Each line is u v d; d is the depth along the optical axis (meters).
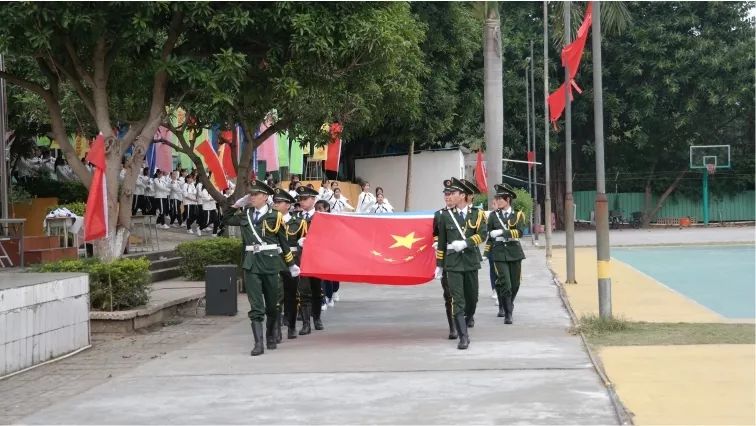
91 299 12.80
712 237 35.72
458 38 33.12
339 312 14.87
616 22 23.62
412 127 34.38
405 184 37.56
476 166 38.88
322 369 9.67
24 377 9.88
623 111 44.06
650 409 7.47
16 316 10.09
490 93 23.19
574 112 44.66
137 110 18.00
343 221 12.27
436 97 33.62
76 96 18.08
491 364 9.66
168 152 29.56
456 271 11.06
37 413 7.99
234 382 9.08
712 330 11.55
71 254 20.25
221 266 14.80
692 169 46.56
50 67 14.12
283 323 13.33
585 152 46.34
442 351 10.64
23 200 22.98
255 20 13.55
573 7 22.81
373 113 23.36
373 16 14.76
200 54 14.47
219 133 22.64
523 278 19.80
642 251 28.98
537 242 32.38
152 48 14.75
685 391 8.11
